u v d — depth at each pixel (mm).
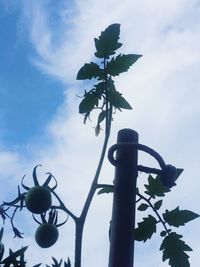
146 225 1966
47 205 1915
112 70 2178
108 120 2070
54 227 2000
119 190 1584
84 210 1836
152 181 2031
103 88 2162
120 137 1688
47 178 2043
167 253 1917
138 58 2191
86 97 2168
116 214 1547
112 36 2211
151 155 1647
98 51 2205
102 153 1962
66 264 1593
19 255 1567
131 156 1636
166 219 1974
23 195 1986
